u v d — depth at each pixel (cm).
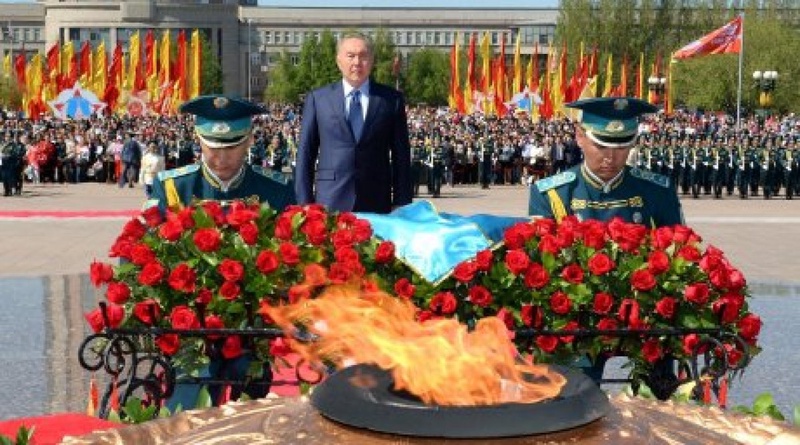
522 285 526
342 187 825
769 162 3562
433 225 553
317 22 14138
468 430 253
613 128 682
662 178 722
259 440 279
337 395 273
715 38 4750
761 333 1046
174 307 520
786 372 877
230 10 13338
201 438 298
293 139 4450
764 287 1387
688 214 2777
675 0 9575
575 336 529
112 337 517
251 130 690
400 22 14075
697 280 535
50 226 2230
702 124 6838
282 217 543
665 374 554
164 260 527
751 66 7644
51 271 1490
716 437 307
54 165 3969
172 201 684
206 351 531
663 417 316
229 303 522
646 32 9469
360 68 820
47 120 5394
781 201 3450
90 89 5959
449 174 4012
